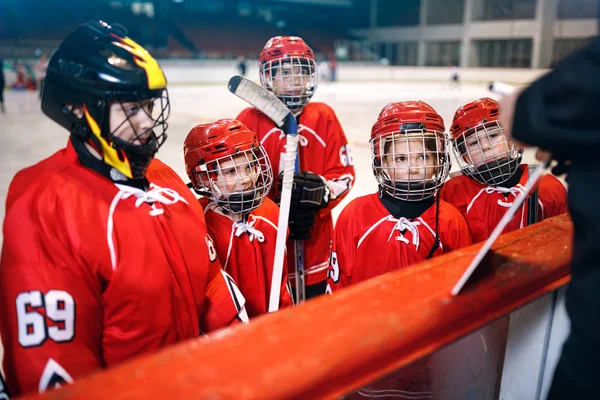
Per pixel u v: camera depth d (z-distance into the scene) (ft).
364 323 2.40
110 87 3.23
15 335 3.12
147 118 3.43
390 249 5.16
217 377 1.97
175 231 3.85
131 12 102.53
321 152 7.07
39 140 24.54
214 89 60.08
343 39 118.73
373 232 5.25
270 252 5.71
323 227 7.13
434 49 100.63
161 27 104.53
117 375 1.97
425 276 2.92
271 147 6.75
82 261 3.27
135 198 3.60
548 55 82.53
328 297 2.66
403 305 2.57
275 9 120.26
